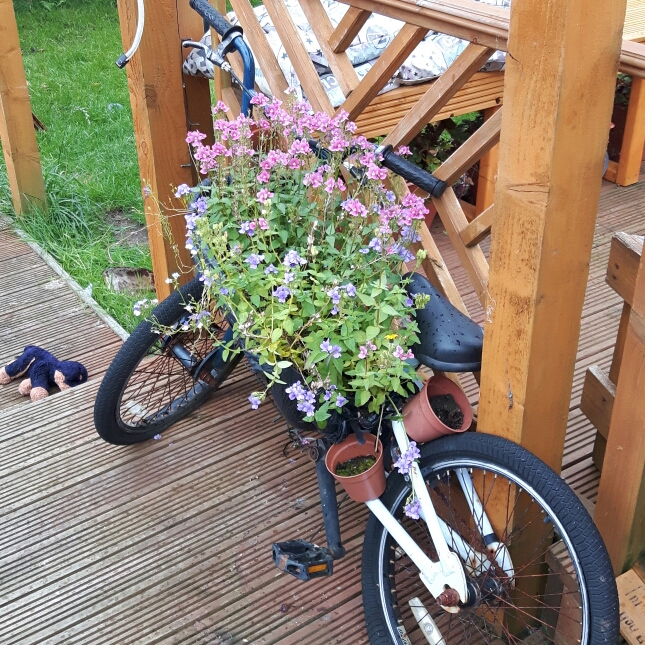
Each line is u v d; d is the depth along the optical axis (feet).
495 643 5.56
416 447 5.19
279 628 5.70
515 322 4.62
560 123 3.94
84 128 16.17
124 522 6.66
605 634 4.38
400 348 4.84
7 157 12.31
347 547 6.35
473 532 5.58
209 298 6.13
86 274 11.30
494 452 4.90
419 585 5.97
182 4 7.77
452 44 8.46
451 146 11.65
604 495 5.16
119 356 6.77
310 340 5.08
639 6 10.54
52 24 22.91
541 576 5.55
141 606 5.91
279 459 7.29
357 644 5.58
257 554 6.32
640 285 4.51
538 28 3.84
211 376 7.65
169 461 7.30
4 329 10.07
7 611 5.90
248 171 5.87
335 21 8.43
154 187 8.46
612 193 12.10
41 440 7.62
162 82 7.95
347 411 5.39
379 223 5.50
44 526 6.64
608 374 6.48
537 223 4.23
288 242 5.83
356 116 6.36
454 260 10.80
